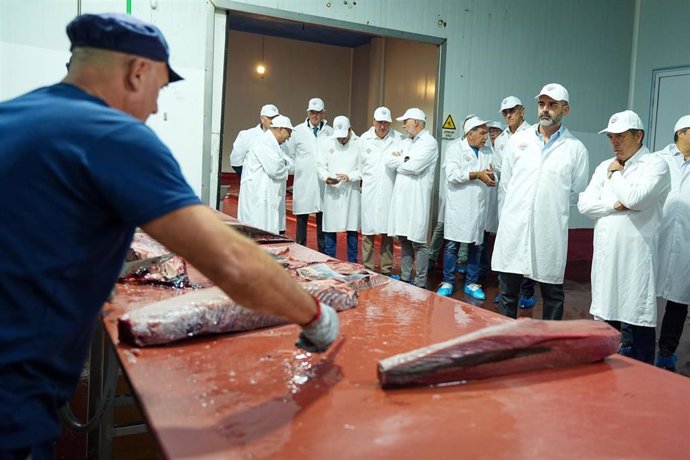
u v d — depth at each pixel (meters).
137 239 2.61
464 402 1.27
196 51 5.62
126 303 1.96
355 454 1.03
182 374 1.37
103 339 2.64
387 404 1.24
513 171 4.13
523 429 1.16
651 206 3.60
